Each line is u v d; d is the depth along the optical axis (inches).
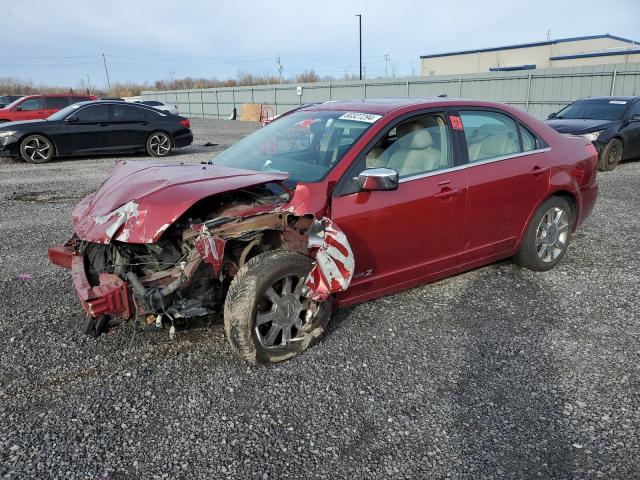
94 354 136.7
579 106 503.8
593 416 113.2
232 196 142.8
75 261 142.0
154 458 99.7
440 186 158.4
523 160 182.5
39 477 94.3
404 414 114.0
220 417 112.2
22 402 116.0
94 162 506.3
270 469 97.4
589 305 170.6
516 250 189.8
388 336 148.8
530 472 97.0
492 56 1844.2
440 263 166.7
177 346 141.6
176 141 557.3
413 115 159.2
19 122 490.6
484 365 134.0
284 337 133.3
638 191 362.6
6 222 273.1
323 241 128.9
